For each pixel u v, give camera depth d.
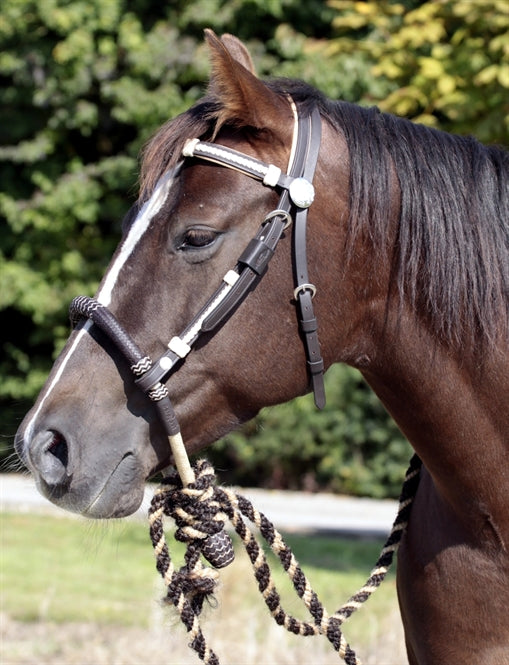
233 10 11.18
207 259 1.94
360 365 2.16
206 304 1.94
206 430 2.03
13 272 12.40
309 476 12.59
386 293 2.08
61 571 7.14
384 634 4.87
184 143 2.00
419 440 2.17
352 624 5.29
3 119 12.66
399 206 2.06
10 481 11.91
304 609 5.52
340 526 9.75
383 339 2.10
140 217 1.99
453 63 5.64
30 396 13.34
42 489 1.92
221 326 1.97
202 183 1.96
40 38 11.84
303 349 2.02
